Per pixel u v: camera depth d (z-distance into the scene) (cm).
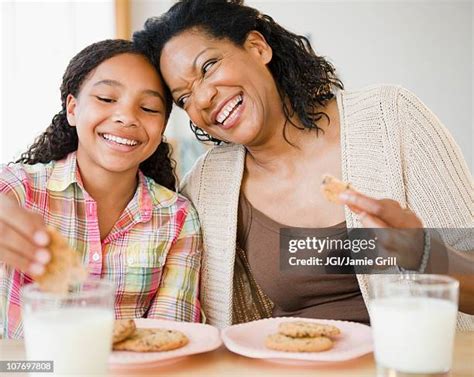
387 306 79
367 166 130
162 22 133
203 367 87
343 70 328
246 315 141
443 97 330
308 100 136
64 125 142
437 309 77
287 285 131
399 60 328
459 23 327
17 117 272
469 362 88
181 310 131
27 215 88
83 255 131
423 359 77
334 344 93
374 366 88
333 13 325
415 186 128
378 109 134
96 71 129
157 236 136
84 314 75
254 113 128
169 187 154
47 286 78
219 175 143
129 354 86
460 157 133
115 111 126
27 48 274
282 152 136
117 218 138
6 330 125
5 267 125
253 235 137
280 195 137
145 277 133
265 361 90
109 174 133
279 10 325
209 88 126
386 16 326
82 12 286
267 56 134
